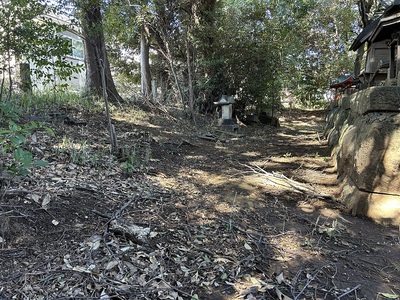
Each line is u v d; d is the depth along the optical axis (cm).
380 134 322
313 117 1587
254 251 244
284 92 1573
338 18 1741
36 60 457
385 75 582
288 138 859
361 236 280
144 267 204
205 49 1016
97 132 536
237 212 314
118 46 1237
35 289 171
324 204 350
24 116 461
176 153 548
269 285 203
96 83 802
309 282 210
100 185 317
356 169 341
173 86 1062
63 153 379
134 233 236
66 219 240
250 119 1130
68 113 605
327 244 264
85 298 170
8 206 230
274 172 467
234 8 1066
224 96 909
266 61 1066
